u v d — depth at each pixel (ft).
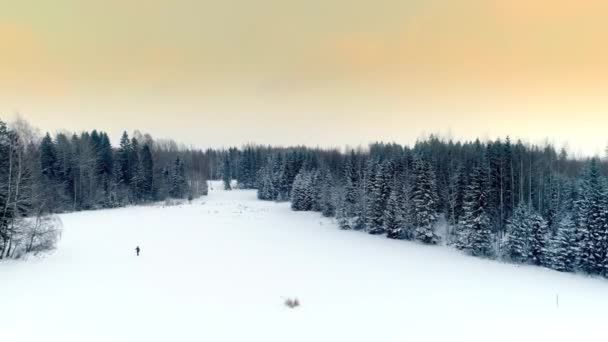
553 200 190.90
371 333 71.15
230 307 82.99
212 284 99.96
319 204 304.91
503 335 73.00
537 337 72.79
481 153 247.09
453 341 69.15
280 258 134.41
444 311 85.10
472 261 144.66
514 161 216.74
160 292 92.43
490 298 96.94
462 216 178.60
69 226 200.95
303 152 470.80
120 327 71.36
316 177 324.39
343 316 79.36
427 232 180.34
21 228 127.34
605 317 84.89
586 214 133.49
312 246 161.99
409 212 190.49
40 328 70.38
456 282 111.65
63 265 116.98
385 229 196.54
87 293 90.63
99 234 175.63
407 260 141.59
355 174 295.69
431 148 314.96
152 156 379.35
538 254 142.00
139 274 108.47
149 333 68.90
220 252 141.69
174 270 113.70
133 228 195.52
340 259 137.28
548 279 120.67
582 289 109.50
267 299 88.94
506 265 139.44
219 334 68.85
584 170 186.09
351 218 227.20
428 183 188.14
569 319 83.15
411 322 77.56
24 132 192.44
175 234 179.93
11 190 125.80
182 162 429.38
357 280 108.58
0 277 102.27
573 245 132.77
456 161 256.52
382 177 213.87
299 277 109.19
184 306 82.99
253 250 147.54
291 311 81.30
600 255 126.00
